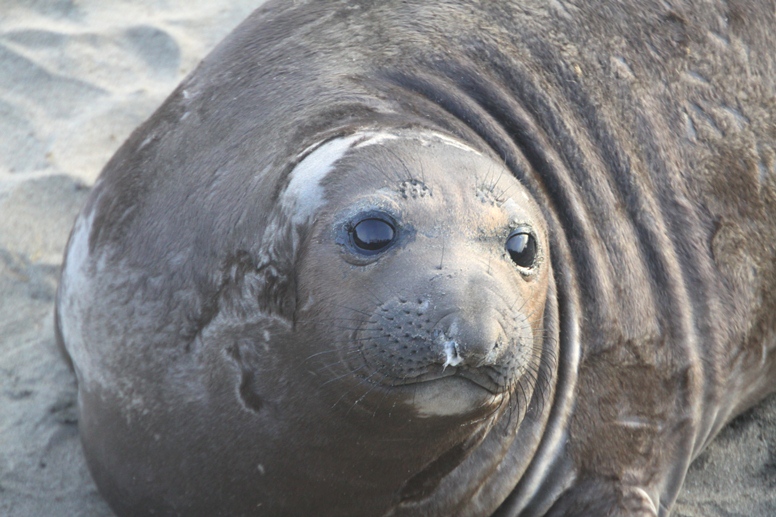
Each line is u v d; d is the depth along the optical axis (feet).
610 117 64.49
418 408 44.86
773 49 70.90
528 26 64.28
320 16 61.00
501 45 62.59
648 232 63.93
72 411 62.13
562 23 65.31
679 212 65.51
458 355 42.09
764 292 68.33
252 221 49.42
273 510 51.21
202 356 49.75
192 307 50.42
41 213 74.13
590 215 61.82
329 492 50.52
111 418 52.42
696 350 64.64
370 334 43.80
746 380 69.46
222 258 49.96
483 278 43.52
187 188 52.95
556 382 58.08
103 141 81.15
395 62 58.90
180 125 57.00
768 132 69.67
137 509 53.83
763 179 68.95
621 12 67.26
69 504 57.21
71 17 93.86
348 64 57.82
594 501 59.16
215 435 49.49
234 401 48.91
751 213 68.03
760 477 67.31
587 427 59.52
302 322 46.65
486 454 55.21
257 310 48.32
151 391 50.85
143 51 91.04
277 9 62.28
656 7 68.23
